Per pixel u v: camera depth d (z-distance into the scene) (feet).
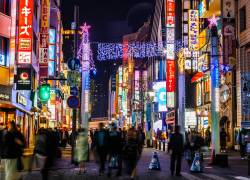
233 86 140.67
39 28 159.33
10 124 44.47
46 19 160.66
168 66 197.26
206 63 164.76
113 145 63.52
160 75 257.75
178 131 65.92
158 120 243.81
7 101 108.47
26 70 112.88
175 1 206.18
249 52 129.70
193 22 171.42
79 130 67.87
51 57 186.50
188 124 186.91
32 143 161.68
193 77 187.21
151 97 222.69
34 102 155.84
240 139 103.96
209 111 164.66
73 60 84.89
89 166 82.84
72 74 84.17
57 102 253.44
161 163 92.58
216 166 82.12
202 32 172.14
